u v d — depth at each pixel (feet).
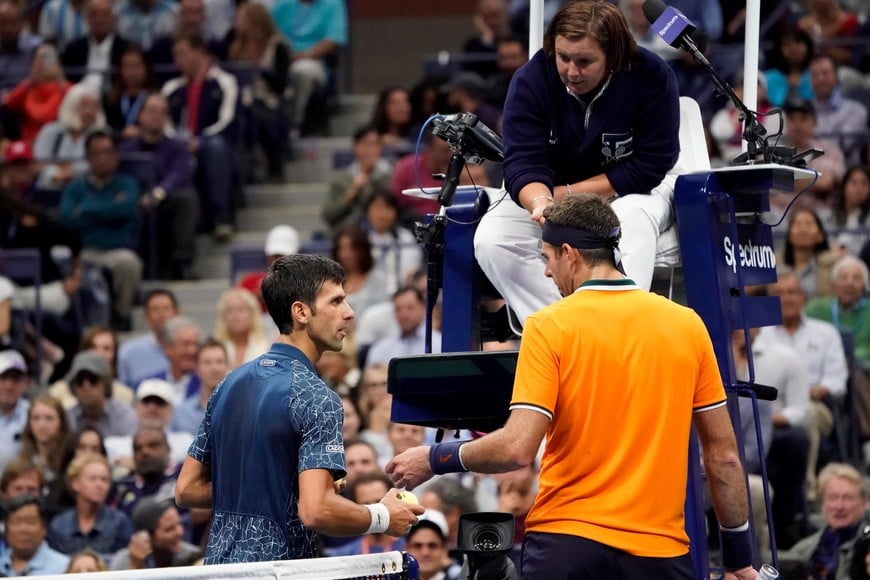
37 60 118.32
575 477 35.50
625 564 35.01
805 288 90.74
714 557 66.39
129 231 106.42
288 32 127.54
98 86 118.73
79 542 70.90
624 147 42.11
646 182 42.09
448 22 140.15
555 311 35.88
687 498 40.22
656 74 41.83
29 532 67.87
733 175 41.83
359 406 79.25
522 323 43.34
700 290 41.06
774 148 43.21
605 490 35.29
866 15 128.26
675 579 35.42
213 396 38.22
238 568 33.53
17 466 73.15
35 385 96.48
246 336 87.86
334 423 35.99
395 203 100.42
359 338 87.66
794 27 114.73
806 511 74.33
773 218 46.34
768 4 120.98
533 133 42.27
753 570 37.99
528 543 36.04
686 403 35.91
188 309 107.45
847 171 98.58
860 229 94.63
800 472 74.49
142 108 112.16
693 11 114.83
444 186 43.16
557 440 35.83
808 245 90.84
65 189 107.86
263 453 36.22
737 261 42.45
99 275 104.42
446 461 36.60
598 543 35.01
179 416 82.84
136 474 75.10
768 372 76.79
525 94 42.29
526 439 34.99
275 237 96.78
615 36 40.32
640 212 41.65
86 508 71.20
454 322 44.34
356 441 69.51
